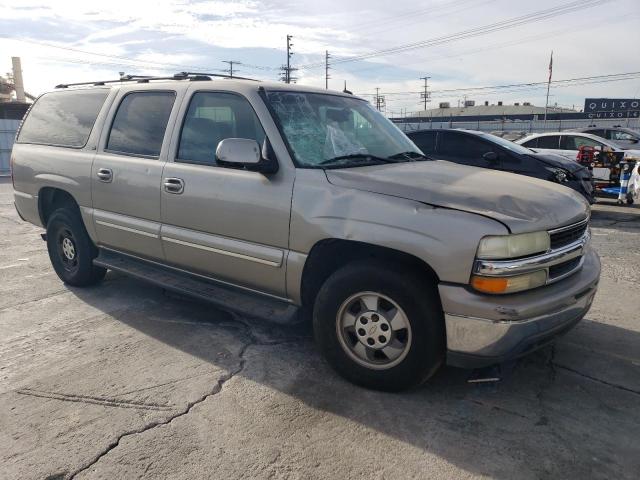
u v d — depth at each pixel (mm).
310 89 4141
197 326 4316
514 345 2814
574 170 8898
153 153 4258
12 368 3580
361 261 3207
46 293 5160
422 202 3008
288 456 2650
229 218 3680
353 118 4168
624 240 7879
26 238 7863
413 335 3020
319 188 3287
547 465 2588
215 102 3914
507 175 3801
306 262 3357
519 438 2805
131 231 4418
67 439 2781
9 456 2641
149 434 2824
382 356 3232
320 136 3715
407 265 3094
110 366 3605
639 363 3678
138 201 4301
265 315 3584
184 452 2676
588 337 4125
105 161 4586
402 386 3164
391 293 3045
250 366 3609
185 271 4207
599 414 3037
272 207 3441
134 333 4172
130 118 4551
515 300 2824
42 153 5262
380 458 2641
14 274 5840
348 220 3127
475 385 3354
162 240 4176
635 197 11430
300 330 4246
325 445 2740
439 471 2547
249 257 3617
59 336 4113
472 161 8914
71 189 4910
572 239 3258
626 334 4188
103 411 3047
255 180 3547
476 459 2635
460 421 2961
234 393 3252
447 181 3346
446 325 2902
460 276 2822
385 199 3076
